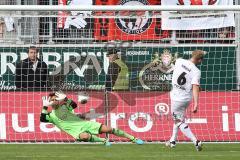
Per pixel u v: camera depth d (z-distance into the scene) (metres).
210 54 43.12
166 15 43.91
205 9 38.50
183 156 30.98
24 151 33.53
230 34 46.00
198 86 34.47
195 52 34.72
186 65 34.72
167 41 45.41
